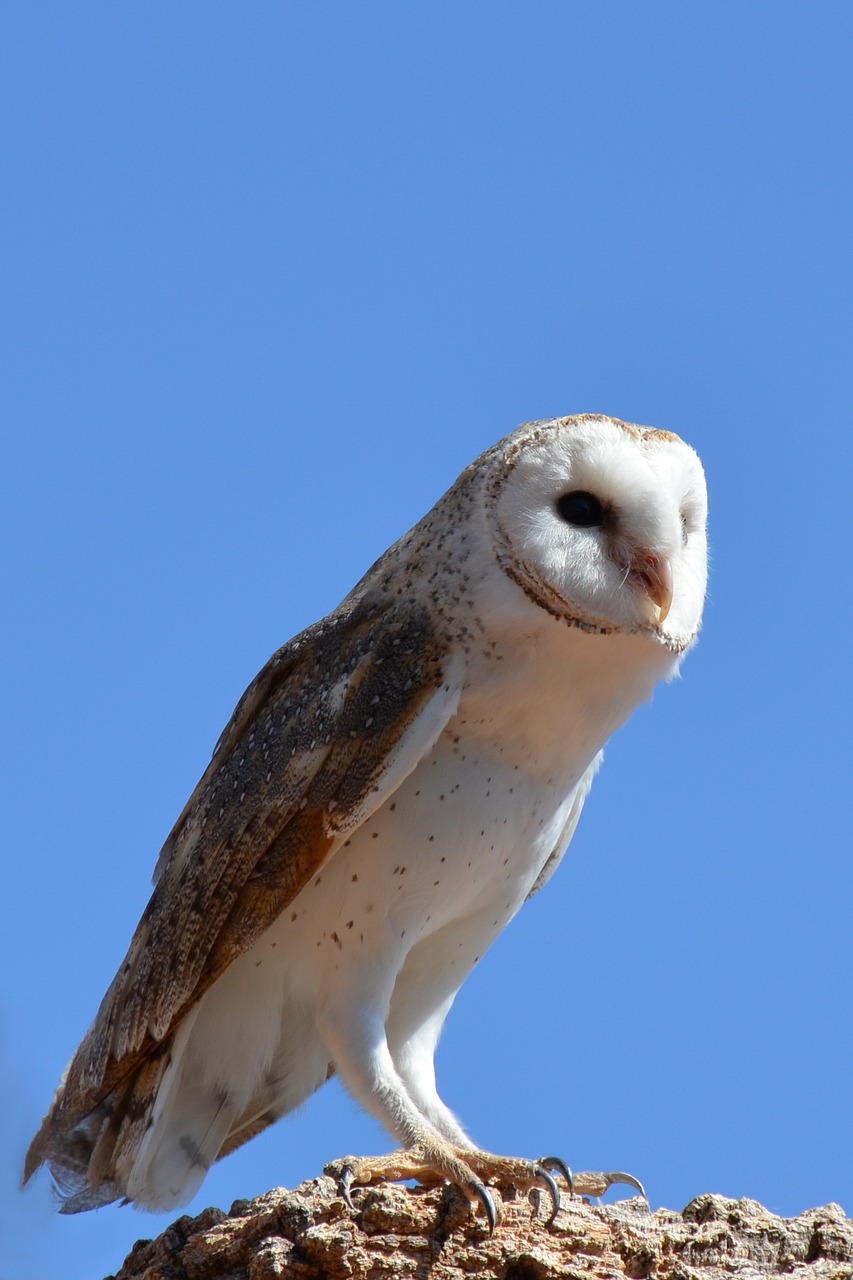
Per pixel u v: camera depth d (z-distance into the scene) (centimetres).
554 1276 848
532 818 1080
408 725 1034
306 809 1051
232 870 1073
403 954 1048
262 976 1086
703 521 1147
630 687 1080
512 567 1045
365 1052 1009
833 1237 880
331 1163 916
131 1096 1111
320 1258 855
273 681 1139
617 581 1049
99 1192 1125
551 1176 896
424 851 1041
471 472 1100
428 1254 863
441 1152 910
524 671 1044
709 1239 876
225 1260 895
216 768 1151
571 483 1065
